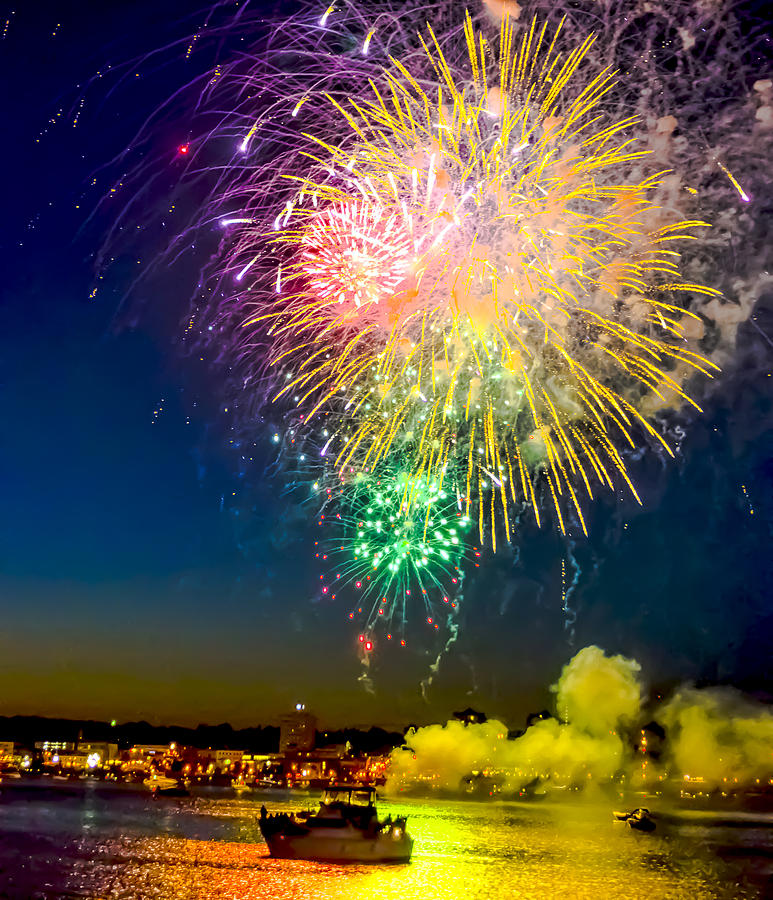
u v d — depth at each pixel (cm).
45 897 4481
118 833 7900
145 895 4606
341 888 4953
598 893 5134
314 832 5903
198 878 5188
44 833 7744
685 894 5184
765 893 5222
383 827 5988
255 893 4725
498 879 5512
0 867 5447
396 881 5259
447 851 7175
